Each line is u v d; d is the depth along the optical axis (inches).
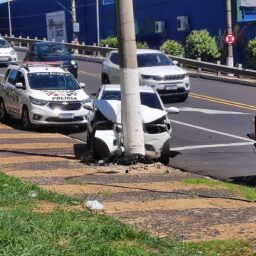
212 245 274.7
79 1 2197.3
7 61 1328.7
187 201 370.0
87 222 274.4
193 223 314.2
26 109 713.0
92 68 1373.0
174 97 944.9
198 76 1273.4
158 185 423.5
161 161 546.3
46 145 606.5
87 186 408.8
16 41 2113.7
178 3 1665.8
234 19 1461.6
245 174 494.6
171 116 801.6
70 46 1770.4
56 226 257.8
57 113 698.2
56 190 386.9
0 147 581.6
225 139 653.3
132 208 344.5
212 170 512.4
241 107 868.6
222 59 1461.6
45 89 719.7
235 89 1071.0
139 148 513.0
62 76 745.0
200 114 813.2
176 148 610.5
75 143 631.8
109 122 536.4
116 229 267.6
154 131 534.3
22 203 316.2
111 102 562.3
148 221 314.0
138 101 509.7
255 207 362.0
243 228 307.0
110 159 516.4
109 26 2052.2
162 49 1520.7
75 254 223.1
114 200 366.0
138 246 251.8
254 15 1477.6
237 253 265.7
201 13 1583.4
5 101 771.4
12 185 368.8
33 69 748.6
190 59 1374.3
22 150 568.4
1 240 225.1
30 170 464.1
